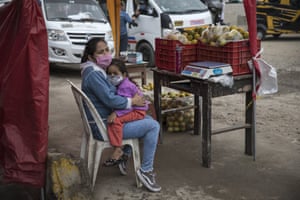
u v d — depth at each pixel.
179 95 6.17
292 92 8.50
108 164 4.49
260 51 4.61
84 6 10.91
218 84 4.42
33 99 3.30
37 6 3.31
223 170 4.54
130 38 11.99
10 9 3.46
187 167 4.63
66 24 10.16
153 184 4.04
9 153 3.39
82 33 10.12
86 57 3.98
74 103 7.69
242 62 4.55
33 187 3.81
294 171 4.50
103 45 3.91
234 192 4.02
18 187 4.09
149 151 4.01
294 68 11.50
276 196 3.93
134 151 4.06
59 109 7.25
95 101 3.95
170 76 5.02
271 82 4.62
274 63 12.38
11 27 3.46
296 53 14.38
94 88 3.84
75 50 10.10
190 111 5.96
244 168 4.59
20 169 3.36
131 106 3.90
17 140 3.37
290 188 4.09
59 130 6.05
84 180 3.63
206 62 4.67
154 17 11.20
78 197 3.57
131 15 12.04
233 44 4.42
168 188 4.12
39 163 3.39
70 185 3.56
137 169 4.09
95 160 3.95
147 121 3.98
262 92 4.68
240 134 5.78
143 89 6.44
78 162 3.65
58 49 10.07
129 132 3.93
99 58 3.89
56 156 3.61
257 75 4.61
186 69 4.60
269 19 18.30
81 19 10.47
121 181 4.30
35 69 3.29
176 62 4.84
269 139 5.54
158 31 11.12
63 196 3.51
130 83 3.98
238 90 4.58
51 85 9.44
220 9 13.84
